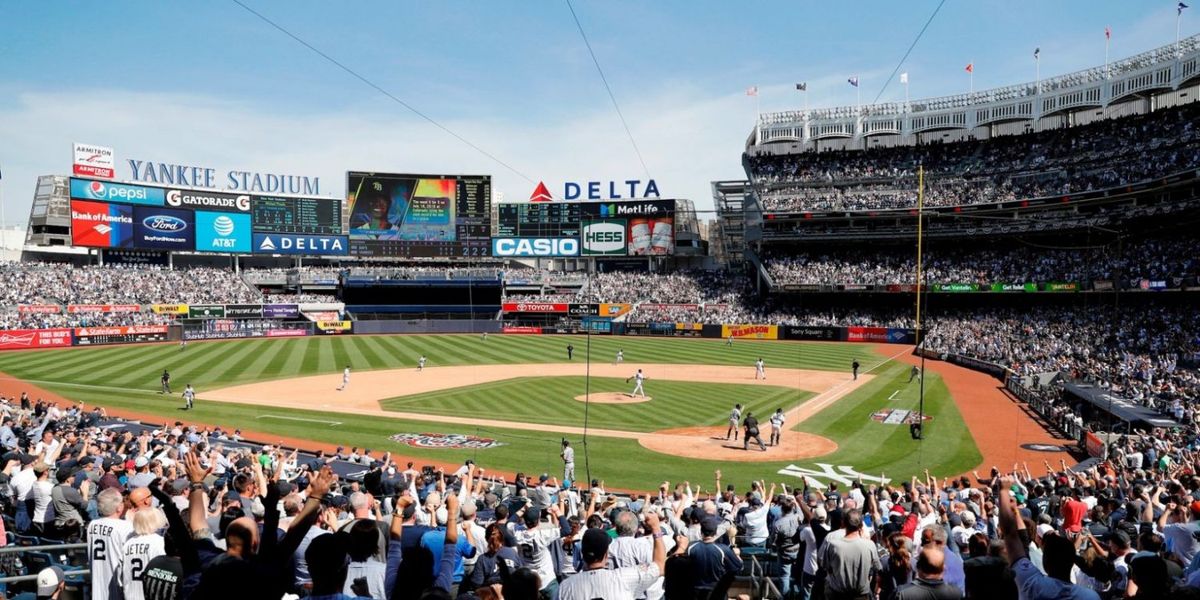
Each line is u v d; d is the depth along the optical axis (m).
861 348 78.69
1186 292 64.19
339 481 20.97
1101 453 28.28
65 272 84.88
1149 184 65.88
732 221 107.06
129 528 8.04
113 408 42.00
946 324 79.25
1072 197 74.44
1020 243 84.19
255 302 91.88
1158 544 9.14
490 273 102.88
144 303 84.25
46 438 17.95
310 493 5.89
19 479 12.67
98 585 7.95
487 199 102.62
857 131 98.25
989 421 39.34
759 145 105.31
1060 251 78.56
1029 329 69.56
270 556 5.62
